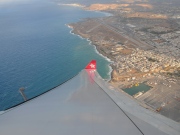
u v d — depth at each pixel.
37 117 9.87
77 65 123.94
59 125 8.66
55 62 129.75
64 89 15.41
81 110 10.34
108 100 12.29
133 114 10.38
